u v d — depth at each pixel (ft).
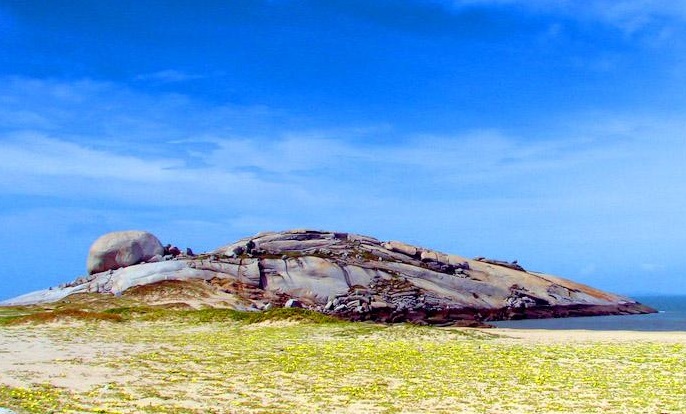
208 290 290.56
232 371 95.04
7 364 97.96
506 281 426.51
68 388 78.43
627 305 479.41
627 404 73.20
